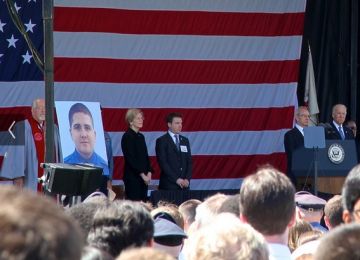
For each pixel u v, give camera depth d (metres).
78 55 33.09
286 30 35.56
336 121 32.09
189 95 34.59
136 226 7.53
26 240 3.30
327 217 11.45
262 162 35.19
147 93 34.03
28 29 32.31
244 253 5.89
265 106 35.34
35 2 32.47
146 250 4.81
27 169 26.45
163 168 30.59
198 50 34.72
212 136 34.81
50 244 3.32
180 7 34.47
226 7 35.00
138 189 30.42
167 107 34.28
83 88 33.12
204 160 34.72
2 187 3.62
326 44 37.19
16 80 32.22
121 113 33.59
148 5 34.03
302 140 30.00
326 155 27.19
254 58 35.28
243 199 7.89
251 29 35.28
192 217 13.68
